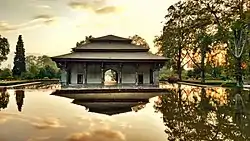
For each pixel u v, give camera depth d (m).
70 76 40.78
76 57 39.72
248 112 14.60
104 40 45.44
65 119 12.44
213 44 42.47
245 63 40.03
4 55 79.00
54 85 44.06
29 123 11.34
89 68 41.31
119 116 13.50
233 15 34.59
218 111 15.05
